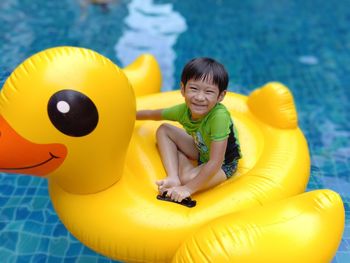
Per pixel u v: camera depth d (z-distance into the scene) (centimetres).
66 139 170
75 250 254
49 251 253
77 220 194
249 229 171
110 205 193
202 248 167
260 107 266
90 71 171
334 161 341
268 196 208
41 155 172
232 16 587
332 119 398
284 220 175
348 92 441
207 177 204
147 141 237
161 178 219
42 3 575
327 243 175
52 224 270
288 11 612
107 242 191
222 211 197
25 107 165
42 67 167
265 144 250
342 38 548
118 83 179
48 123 165
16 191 294
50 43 473
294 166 230
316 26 574
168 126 235
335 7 629
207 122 207
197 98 195
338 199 185
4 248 253
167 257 191
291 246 168
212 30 545
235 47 511
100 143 177
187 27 547
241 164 234
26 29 500
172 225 190
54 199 204
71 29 513
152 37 515
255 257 164
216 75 193
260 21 579
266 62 486
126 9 579
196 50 495
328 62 494
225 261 163
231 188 210
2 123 168
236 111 273
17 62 381
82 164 180
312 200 183
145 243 188
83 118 168
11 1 571
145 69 296
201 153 226
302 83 452
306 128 384
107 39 500
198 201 206
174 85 426
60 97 164
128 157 223
